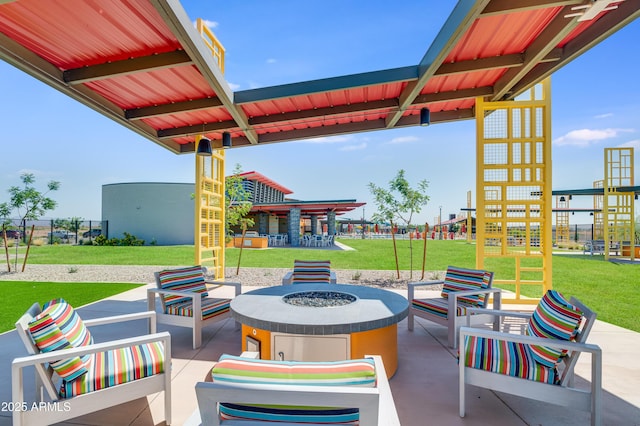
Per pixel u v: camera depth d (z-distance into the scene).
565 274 9.77
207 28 6.00
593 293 7.01
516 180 5.82
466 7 2.90
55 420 2.00
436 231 34.31
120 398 2.21
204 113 5.61
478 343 2.55
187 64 3.67
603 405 2.61
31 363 1.94
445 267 11.47
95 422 2.40
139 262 12.76
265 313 3.06
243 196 10.27
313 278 5.30
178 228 25.28
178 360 3.51
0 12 2.93
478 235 5.82
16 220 10.81
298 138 6.61
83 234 26.14
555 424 2.36
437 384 2.97
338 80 4.39
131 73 3.80
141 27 3.22
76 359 2.08
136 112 5.22
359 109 5.36
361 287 4.23
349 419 1.29
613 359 3.48
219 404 1.36
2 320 4.91
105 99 4.82
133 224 24.86
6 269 10.60
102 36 3.35
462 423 2.37
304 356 2.82
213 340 4.12
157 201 24.88
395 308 3.22
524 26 3.55
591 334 4.23
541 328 2.47
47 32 3.27
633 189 13.45
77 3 2.83
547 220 5.73
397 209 8.89
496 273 10.25
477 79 5.18
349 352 2.79
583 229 25.97
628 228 14.87
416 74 4.25
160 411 2.55
